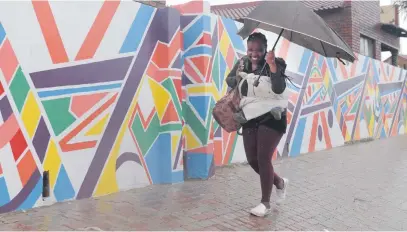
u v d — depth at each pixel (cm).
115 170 550
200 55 634
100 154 530
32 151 464
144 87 583
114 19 542
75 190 506
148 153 592
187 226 436
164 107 602
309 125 980
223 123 500
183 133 645
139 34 573
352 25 1413
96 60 523
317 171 750
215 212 487
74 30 500
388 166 823
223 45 735
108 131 538
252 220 469
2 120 438
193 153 646
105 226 420
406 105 1612
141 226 428
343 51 462
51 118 480
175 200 526
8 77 442
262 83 461
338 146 1097
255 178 659
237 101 486
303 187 632
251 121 477
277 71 449
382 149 1065
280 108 461
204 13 636
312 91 991
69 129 498
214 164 667
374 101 1334
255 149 485
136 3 568
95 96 522
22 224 414
